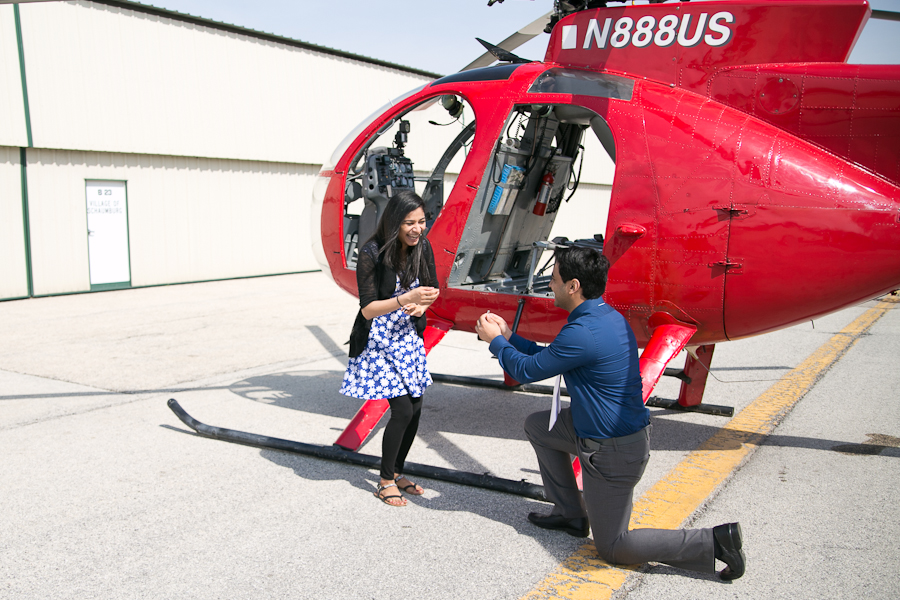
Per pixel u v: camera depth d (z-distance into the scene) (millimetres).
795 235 3135
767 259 3193
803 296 3227
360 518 2980
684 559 2387
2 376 5594
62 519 2959
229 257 12656
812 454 3875
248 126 12625
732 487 3379
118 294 10641
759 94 3402
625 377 2379
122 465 3619
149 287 11492
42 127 9883
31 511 3039
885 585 2422
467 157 3961
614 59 3771
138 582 2439
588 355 2350
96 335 7383
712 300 3334
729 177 3234
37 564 2566
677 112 3416
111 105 10648
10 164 9750
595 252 2467
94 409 4676
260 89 12758
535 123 4449
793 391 5301
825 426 4410
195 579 2463
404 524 2922
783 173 3170
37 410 4641
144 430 4223
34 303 9672
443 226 4020
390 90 15289
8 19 9453
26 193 9930
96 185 10703
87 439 4047
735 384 5547
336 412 4668
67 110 10141
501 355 2611
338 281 4871
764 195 3178
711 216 3254
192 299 10164
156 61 11172
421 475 3418
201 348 6766
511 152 4352
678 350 3389
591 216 18828
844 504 3154
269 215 13258
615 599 2330
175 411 4254
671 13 3619
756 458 3814
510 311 3898
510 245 4891
